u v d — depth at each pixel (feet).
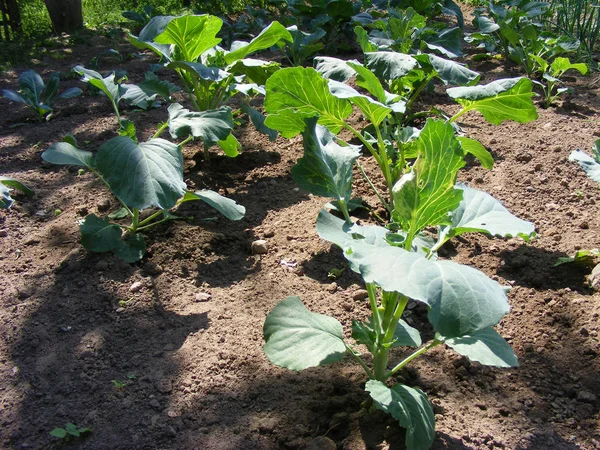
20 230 4.03
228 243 3.85
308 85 3.34
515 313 3.21
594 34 7.29
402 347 2.97
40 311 3.25
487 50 7.89
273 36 4.53
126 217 4.08
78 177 4.77
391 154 4.16
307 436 2.48
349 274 3.55
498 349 2.34
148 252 3.71
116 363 2.89
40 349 2.99
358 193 4.45
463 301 1.93
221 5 11.05
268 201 4.37
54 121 6.01
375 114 3.62
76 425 2.54
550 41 6.70
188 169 4.77
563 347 2.96
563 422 2.56
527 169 4.68
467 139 3.85
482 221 2.47
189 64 3.98
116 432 2.51
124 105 6.37
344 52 8.09
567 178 4.53
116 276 3.50
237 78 4.81
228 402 2.65
